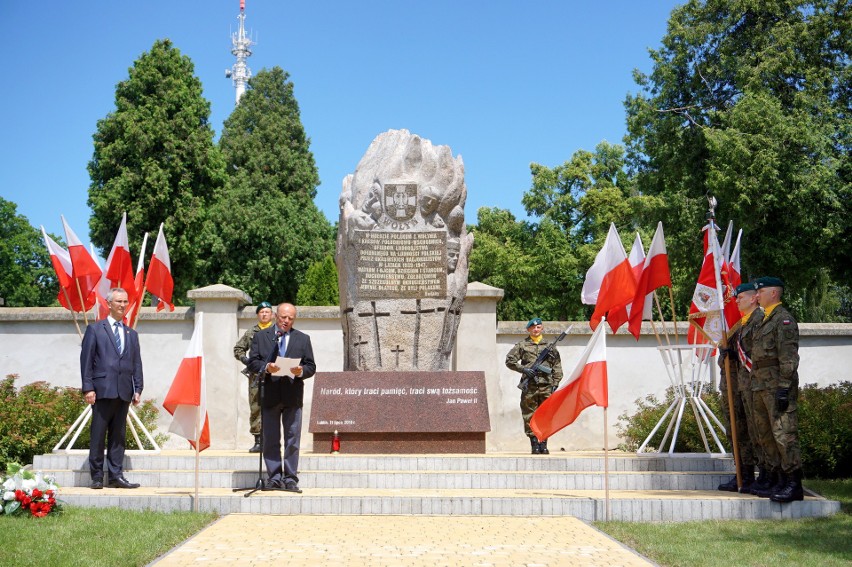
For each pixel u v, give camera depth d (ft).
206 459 34.68
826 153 64.75
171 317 50.62
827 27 70.03
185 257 108.47
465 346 49.96
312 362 31.40
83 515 26.30
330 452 37.29
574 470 34.30
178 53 109.29
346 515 28.02
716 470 34.50
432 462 34.40
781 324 28.81
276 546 22.39
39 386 44.19
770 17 74.38
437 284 40.29
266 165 135.85
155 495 28.58
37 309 50.72
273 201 128.88
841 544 23.40
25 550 21.11
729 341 32.32
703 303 33.60
